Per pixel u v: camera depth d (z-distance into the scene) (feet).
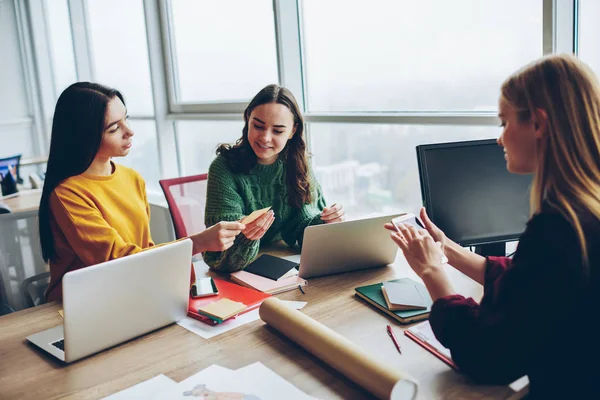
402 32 7.95
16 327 4.71
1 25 18.30
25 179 17.21
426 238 3.99
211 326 4.57
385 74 8.30
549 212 3.10
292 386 3.56
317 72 9.34
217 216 6.19
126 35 14.10
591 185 3.03
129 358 4.08
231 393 3.49
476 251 5.90
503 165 5.59
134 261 4.15
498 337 3.14
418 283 5.06
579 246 2.96
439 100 7.71
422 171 5.44
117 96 5.69
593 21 6.14
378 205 8.75
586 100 3.08
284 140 6.31
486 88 7.15
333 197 9.45
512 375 3.22
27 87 18.99
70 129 5.43
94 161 5.80
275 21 9.23
